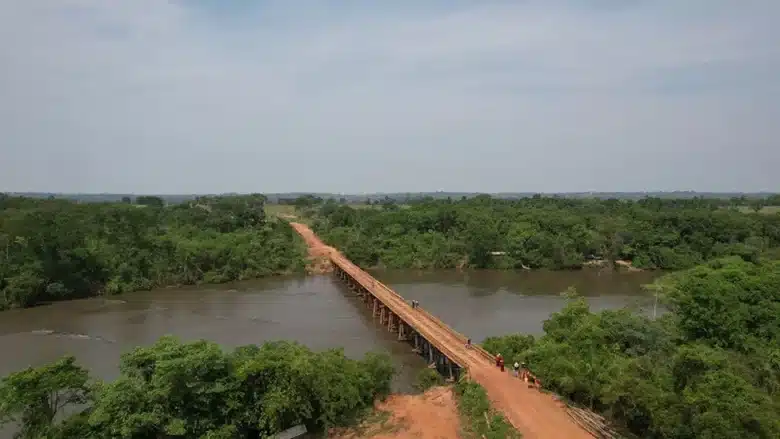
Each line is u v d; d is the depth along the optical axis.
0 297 72.62
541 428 30.27
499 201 177.38
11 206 111.88
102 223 95.62
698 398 25.16
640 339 40.09
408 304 62.44
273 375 31.45
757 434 23.36
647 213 122.44
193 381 28.83
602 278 99.81
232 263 98.88
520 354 41.28
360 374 36.81
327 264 108.94
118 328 61.84
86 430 27.27
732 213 120.88
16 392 26.55
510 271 108.12
